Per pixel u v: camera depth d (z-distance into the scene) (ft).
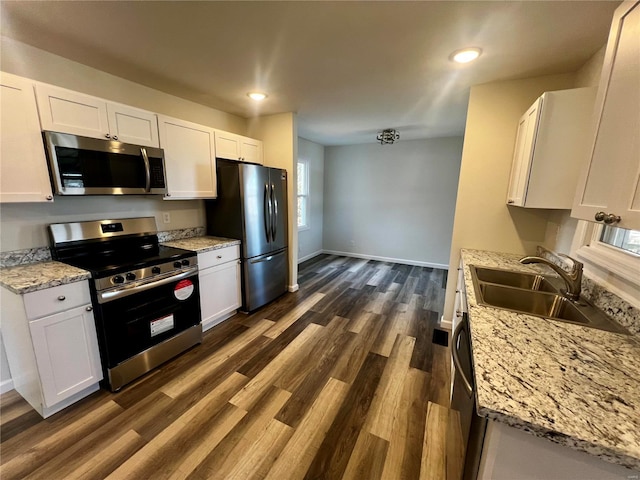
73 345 5.57
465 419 2.95
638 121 2.59
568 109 5.43
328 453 4.80
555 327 3.57
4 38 5.58
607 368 2.73
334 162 19.16
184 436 5.08
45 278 5.24
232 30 5.29
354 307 10.96
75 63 6.64
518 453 2.23
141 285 6.49
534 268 6.46
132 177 7.07
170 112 8.93
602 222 3.05
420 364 7.33
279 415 5.59
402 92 8.52
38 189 5.58
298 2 4.44
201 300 8.39
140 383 6.48
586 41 5.39
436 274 15.62
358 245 19.33
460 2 4.38
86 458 4.63
